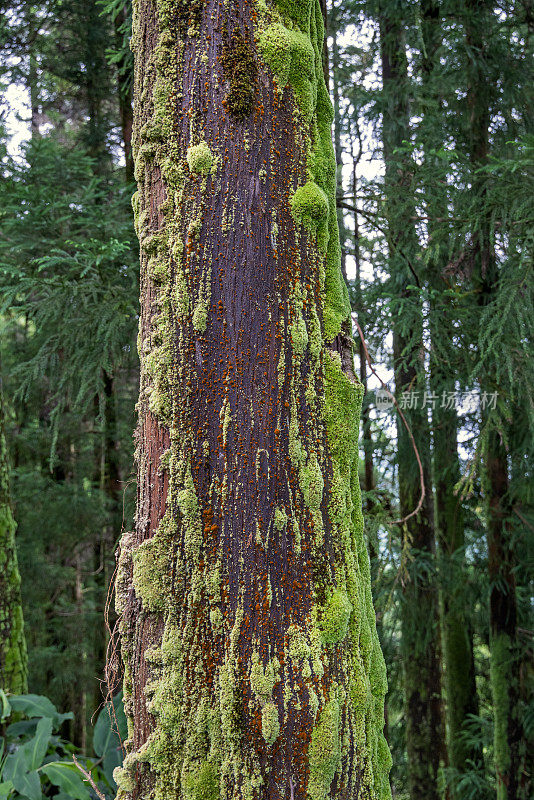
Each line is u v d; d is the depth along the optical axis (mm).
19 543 6129
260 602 1117
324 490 1200
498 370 3436
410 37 5137
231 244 1173
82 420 6266
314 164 1250
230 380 1156
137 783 1144
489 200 3197
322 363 1224
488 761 5980
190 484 1146
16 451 7070
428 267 4492
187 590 1132
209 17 1208
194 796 1084
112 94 6328
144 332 1230
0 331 4820
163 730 1117
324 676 1133
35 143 3281
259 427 1151
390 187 3619
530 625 4715
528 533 4266
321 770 1101
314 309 1225
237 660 1103
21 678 3266
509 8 4227
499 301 3107
